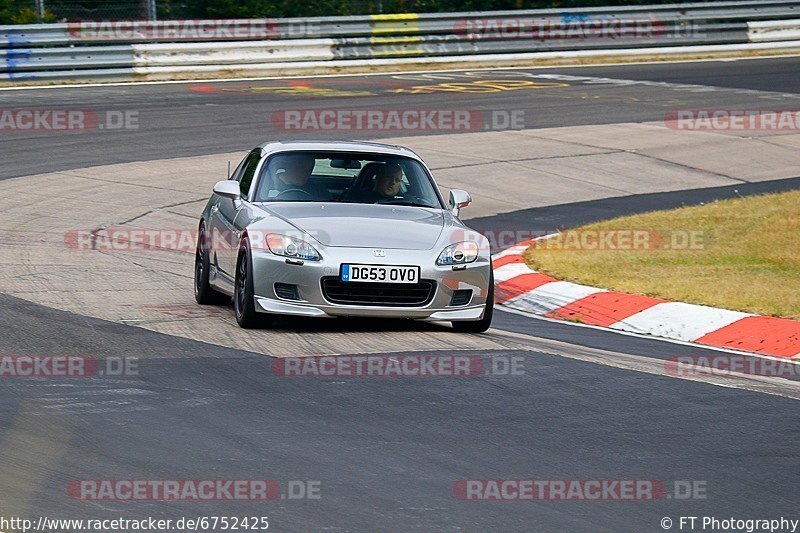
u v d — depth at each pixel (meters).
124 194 31.50
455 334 17.12
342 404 12.79
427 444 11.42
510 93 49.03
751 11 62.62
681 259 24.12
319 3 65.31
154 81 50.81
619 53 60.34
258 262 16.52
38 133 39.16
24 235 26.06
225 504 9.62
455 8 67.00
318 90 48.59
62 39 49.38
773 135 42.03
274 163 18.86
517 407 12.88
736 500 10.09
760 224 27.61
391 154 19.30
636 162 37.84
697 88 51.06
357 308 16.38
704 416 12.75
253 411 12.43
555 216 30.78
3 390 13.05
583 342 17.34
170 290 20.77
